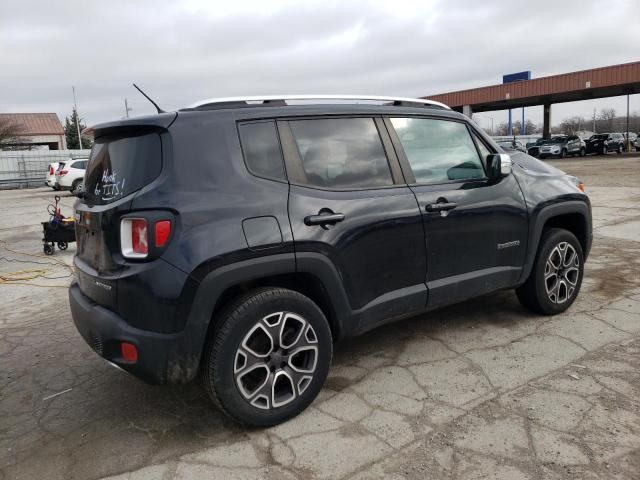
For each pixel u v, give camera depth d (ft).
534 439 8.66
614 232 25.64
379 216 10.33
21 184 100.12
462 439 8.77
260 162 9.40
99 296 9.16
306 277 9.83
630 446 8.38
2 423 10.17
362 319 10.34
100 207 9.21
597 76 100.99
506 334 13.10
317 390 9.85
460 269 11.85
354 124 10.71
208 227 8.54
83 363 12.88
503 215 12.46
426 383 10.77
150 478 8.20
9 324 16.38
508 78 140.56
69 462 8.75
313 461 8.41
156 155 8.76
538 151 116.78
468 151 12.55
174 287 8.30
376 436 8.99
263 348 9.29
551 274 13.87
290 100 10.26
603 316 13.98
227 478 8.11
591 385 10.32
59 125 204.23
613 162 87.92
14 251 30.09
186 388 11.21
